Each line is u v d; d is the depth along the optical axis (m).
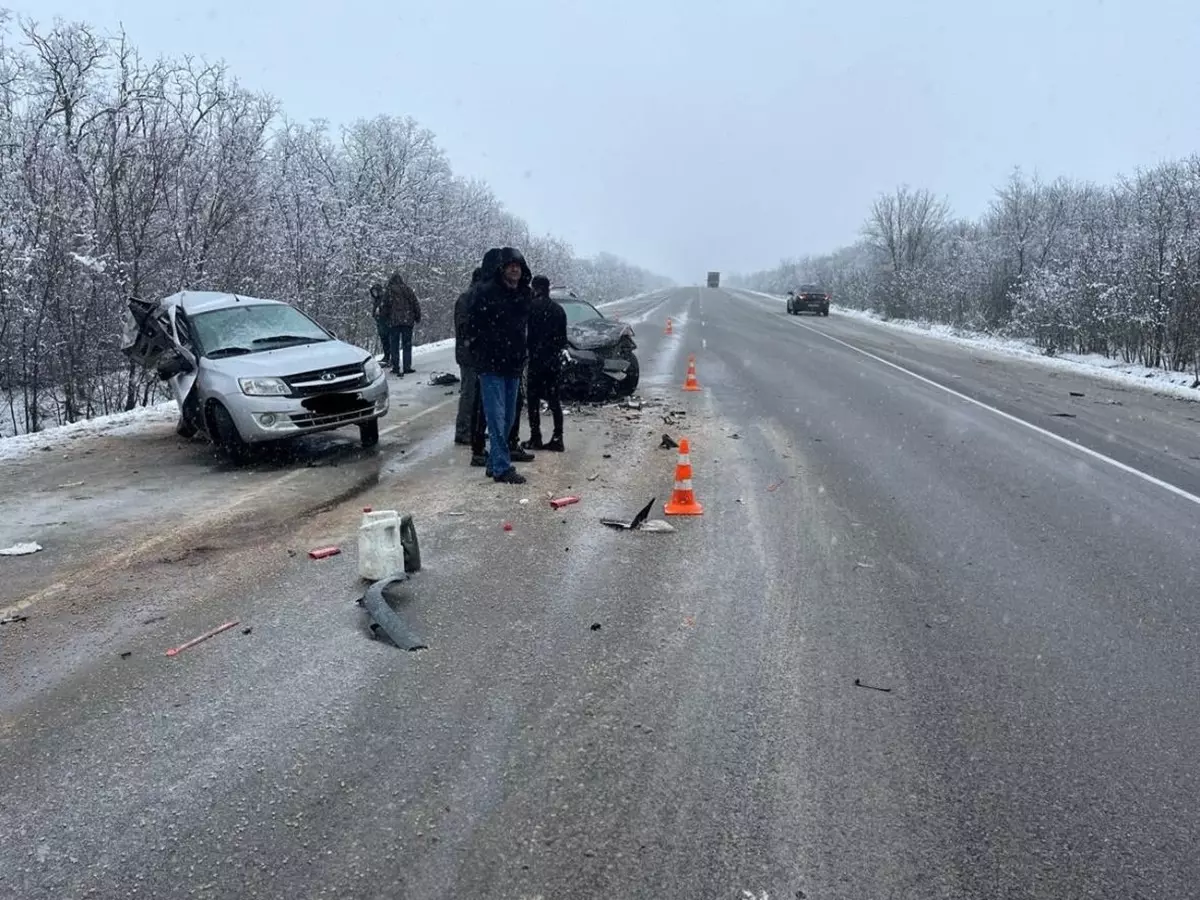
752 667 3.98
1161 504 7.15
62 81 14.09
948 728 3.48
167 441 9.73
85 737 3.35
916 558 5.60
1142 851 2.75
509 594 4.85
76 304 13.59
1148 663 4.11
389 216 25.25
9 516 6.51
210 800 2.94
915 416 11.57
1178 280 18.69
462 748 3.27
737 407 12.15
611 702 3.63
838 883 2.58
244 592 4.89
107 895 2.50
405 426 10.52
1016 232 34.41
